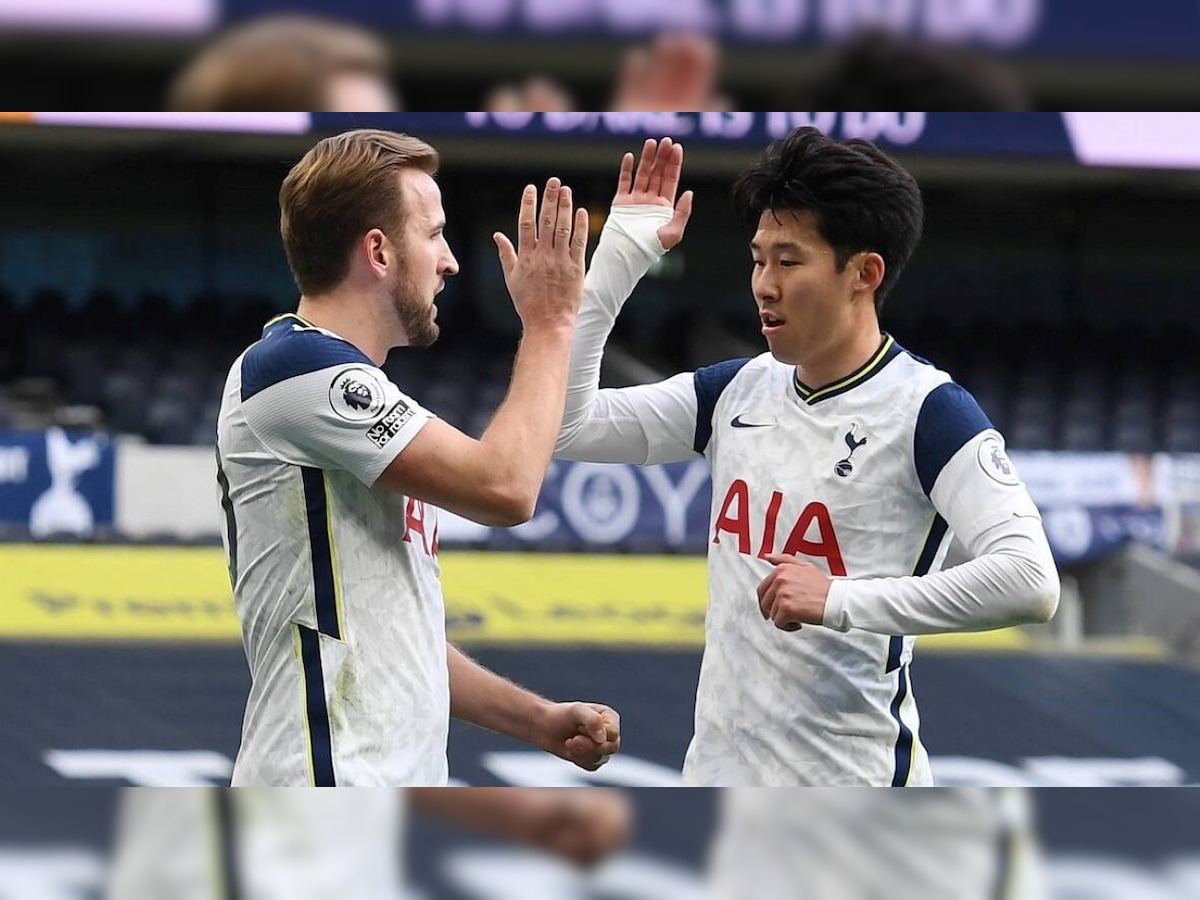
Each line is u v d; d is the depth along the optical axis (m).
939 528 6.21
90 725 13.32
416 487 5.54
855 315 6.15
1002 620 5.80
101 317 23.64
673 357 25.39
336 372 5.55
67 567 17.03
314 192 5.71
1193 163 19.09
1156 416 25.67
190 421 23.02
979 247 26.02
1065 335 26.11
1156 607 19.00
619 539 19.14
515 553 18.58
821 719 6.11
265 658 5.70
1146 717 15.68
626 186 6.57
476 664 6.48
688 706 14.74
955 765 14.04
